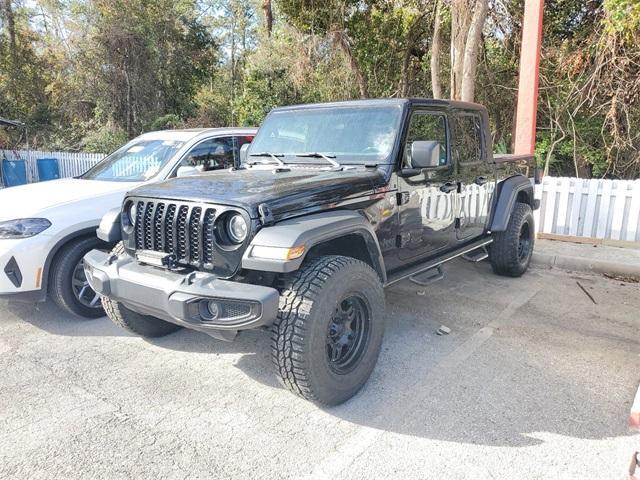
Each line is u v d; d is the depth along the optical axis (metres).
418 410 3.31
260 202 3.04
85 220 4.73
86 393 3.54
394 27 15.72
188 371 3.87
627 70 11.58
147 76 23.05
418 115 4.29
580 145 13.59
